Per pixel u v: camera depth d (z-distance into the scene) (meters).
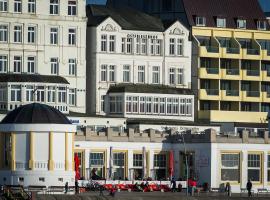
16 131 173.62
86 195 165.00
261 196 180.38
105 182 183.25
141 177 195.12
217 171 192.12
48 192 169.75
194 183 179.88
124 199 164.75
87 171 190.12
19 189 160.00
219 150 192.62
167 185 186.25
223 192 185.62
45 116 174.38
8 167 174.38
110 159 192.50
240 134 195.12
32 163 173.12
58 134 174.50
